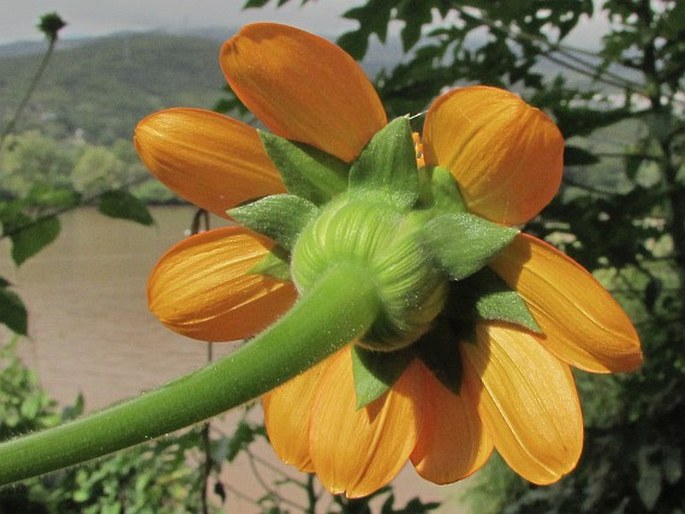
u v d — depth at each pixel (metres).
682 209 0.40
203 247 0.17
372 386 0.16
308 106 0.16
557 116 0.33
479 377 0.16
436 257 0.15
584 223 0.36
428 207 0.16
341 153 0.16
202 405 0.13
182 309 0.17
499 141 0.15
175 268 0.17
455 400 0.16
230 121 0.16
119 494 0.65
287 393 0.17
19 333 0.36
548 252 0.15
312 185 0.16
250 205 0.16
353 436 0.16
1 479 0.13
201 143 0.16
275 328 0.14
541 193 0.15
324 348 0.14
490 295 0.15
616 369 0.15
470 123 0.15
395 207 0.16
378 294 0.15
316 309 0.15
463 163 0.15
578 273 0.15
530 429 0.15
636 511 0.50
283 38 0.15
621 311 0.15
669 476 0.45
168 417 0.13
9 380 0.71
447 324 0.16
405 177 0.16
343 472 0.16
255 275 0.17
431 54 0.35
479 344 0.16
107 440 0.13
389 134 0.16
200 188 0.17
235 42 0.15
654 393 0.44
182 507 0.67
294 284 0.16
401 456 0.16
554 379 0.15
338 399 0.17
